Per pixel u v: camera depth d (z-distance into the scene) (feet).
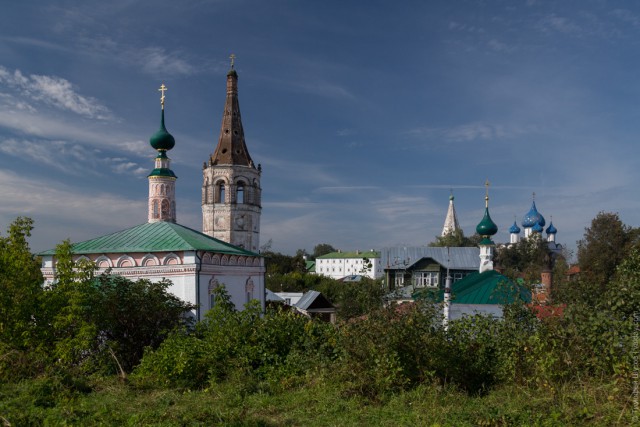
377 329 48.80
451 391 46.29
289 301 199.93
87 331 60.29
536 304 51.65
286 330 62.28
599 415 38.01
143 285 70.18
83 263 66.64
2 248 64.08
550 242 386.52
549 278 101.30
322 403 44.70
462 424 37.78
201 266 86.12
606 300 43.42
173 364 54.95
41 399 46.80
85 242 96.07
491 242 157.48
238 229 244.63
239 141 254.47
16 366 57.00
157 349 62.64
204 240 98.68
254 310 65.10
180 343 58.08
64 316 61.87
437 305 65.87
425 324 50.34
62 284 64.18
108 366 63.05
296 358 57.21
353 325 51.57
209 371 55.11
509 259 324.19
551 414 38.01
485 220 157.17
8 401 45.16
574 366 44.16
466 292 109.50
